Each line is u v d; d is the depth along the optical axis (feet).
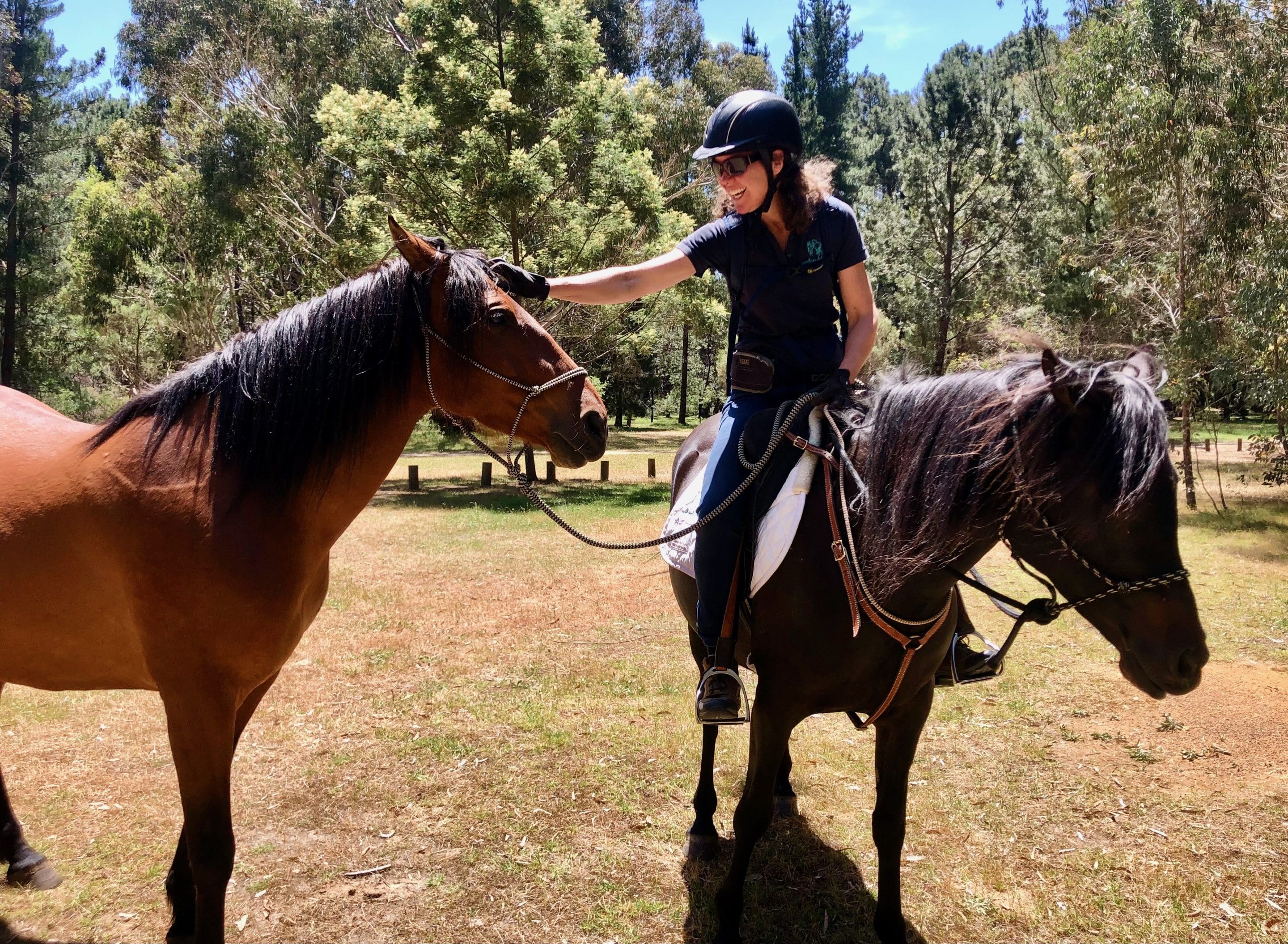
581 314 52.60
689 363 134.82
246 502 6.93
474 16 48.93
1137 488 5.35
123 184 80.84
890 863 8.00
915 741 7.70
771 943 8.55
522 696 15.17
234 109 68.39
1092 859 10.02
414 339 7.38
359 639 18.47
